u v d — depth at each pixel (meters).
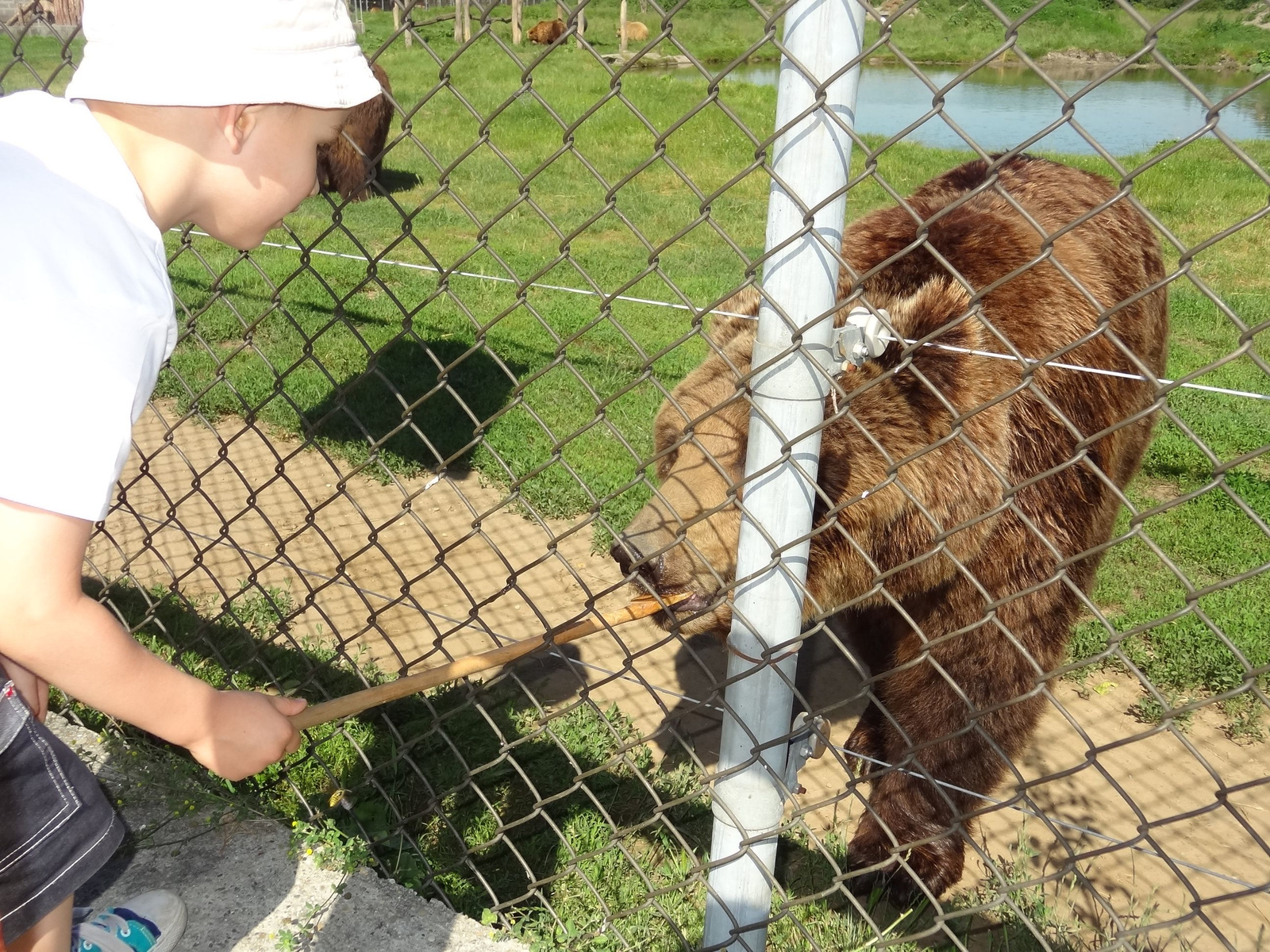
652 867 1.53
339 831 1.38
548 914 1.37
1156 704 1.97
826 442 1.51
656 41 0.79
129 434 0.72
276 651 1.97
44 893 0.83
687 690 2.01
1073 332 1.65
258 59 0.73
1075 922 1.45
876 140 6.66
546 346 3.59
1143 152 6.38
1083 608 1.82
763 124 7.88
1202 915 0.77
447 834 1.56
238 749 0.87
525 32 13.34
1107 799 1.77
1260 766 1.84
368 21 12.02
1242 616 2.23
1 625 0.71
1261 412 3.25
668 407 1.73
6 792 0.80
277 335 3.55
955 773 1.67
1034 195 1.92
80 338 0.70
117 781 1.42
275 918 1.22
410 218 1.04
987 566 1.59
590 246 4.93
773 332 0.84
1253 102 7.63
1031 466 1.59
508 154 7.09
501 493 2.72
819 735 0.99
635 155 7.14
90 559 2.29
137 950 1.12
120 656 0.75
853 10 0.74
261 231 0.84
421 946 1.20
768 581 0.92
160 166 0.77
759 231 5.32
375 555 2.42
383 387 3.20
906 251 0.72
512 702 1.91
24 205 0.70
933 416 1.52
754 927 1.02
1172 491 2.82
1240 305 4.18
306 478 2.74
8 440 0.68
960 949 0.94
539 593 2.30
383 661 2.03
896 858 0.95
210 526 2.48
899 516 1.58
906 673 1.74
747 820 1.00
